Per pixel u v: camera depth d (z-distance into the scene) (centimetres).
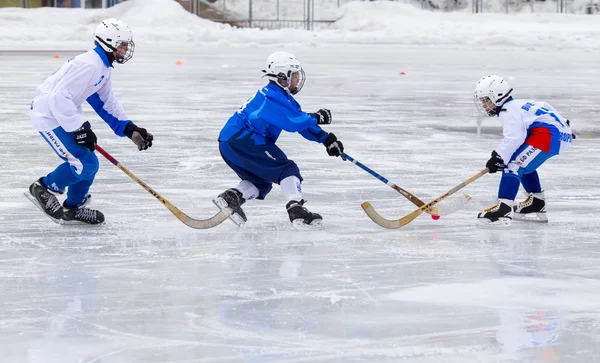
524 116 1277
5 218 1331
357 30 9081
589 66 5231
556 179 1691
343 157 1285
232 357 755
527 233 1260
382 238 1227
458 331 822
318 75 4369
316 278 1012
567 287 977
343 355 760
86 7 9269
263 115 1254
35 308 890
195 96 3250
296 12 10075
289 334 814
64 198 1479
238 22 9638
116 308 891
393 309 892
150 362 743
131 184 1614
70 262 1080
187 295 940
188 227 1287
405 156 1950
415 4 10675
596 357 752
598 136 2305
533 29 8644
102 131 2344
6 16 8531
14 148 1998
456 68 5006
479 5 10688
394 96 3362
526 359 749
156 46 7350
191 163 1838
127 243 1184
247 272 1038
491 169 1279
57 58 5409
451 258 1112
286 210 1416
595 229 1286
